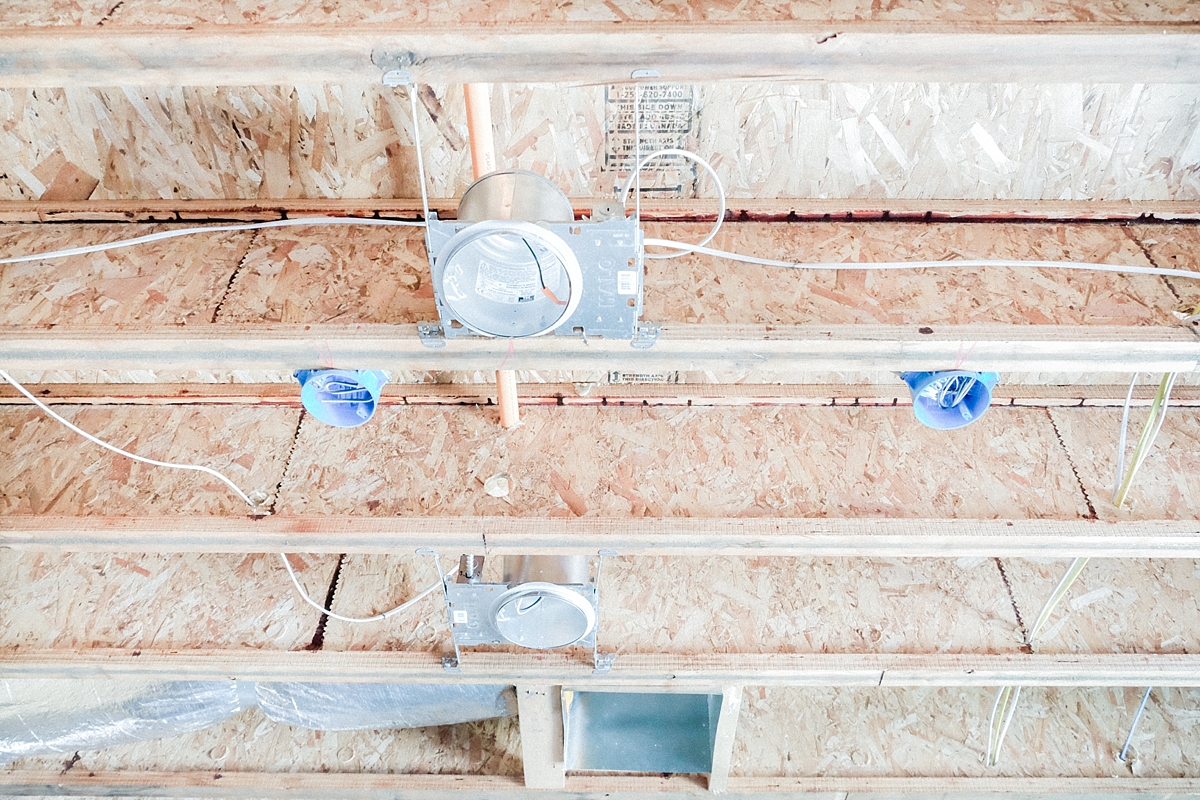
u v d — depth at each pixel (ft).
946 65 3.50
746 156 5.41
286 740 8.60
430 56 3.46
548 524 5.70
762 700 8.66
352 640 6.78
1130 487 5.94
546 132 5.32
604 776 8.21
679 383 6.56
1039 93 5.13
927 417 4.92
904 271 4.93
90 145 5.41
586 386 6.44
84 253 5.12
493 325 4.14
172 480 6.07
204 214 5.55
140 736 8.34
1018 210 5.38
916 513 5.82
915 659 6.63
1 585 6.93
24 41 3.38
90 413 6.54
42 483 6.06
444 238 3.70
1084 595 6.99
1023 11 3.40
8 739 8.00
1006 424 6.41
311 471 6.08
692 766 8.04
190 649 6.66
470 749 8.53
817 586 7.12
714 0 3.44
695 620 6.89
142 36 3.36
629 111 5.21
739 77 3.57
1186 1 3.42
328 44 3.40
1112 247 5.15
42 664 6.55
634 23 3.35
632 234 3.69
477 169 4.56
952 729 8.40
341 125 5.34
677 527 5.67
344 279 4.96
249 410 6.52
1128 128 5.25
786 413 6.47
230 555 7.26
